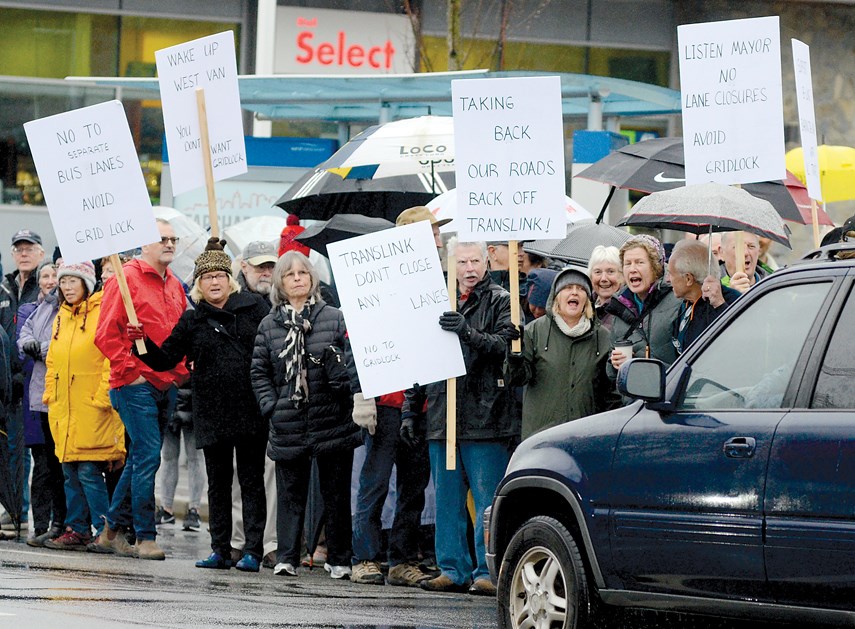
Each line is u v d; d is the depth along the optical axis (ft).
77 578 63.21
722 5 157.28
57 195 69.26
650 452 43.04
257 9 160.25
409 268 62.08
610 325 65.92
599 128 104.99
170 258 75.36
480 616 56.49
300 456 68.18
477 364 63.52
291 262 68.85
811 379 40.06
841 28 155.22
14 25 158.81
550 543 45.98
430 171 84.02
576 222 80.38
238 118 71.26
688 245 57.88
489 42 155.02
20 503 83.51
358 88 110.73
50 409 78.64
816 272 41.50
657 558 42.32
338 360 67.97
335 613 55.26
